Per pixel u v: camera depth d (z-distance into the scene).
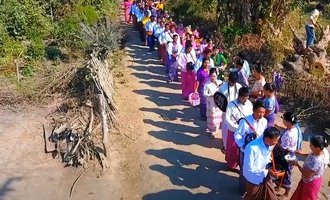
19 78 10.55
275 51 12.34
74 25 13.80
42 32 13.22
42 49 12.24
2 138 8.40
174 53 11.71
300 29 14.81
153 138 8.64
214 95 7.50
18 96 9.83
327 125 9.12
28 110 9.45
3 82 10.31
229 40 13.98
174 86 11.69
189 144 8.41
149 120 9.46
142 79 12.20
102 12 18.19
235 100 7.01
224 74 11.17
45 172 7.42
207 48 10.67
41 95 9.97
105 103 8.77
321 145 5.58
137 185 7.14
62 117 9.02
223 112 7.61
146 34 15.45
